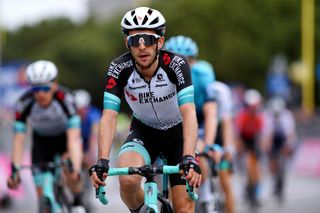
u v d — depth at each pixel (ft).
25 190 91.91
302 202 94.84
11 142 92.58
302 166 138.92
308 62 260.62
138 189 39.19
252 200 84.84
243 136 90.22
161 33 38.11
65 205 60.18
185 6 298.76
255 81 299.58
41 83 56.13
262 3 302.04
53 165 57.11
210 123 53.42
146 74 39.17
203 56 293.02
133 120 42.32
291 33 302.45
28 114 57.62
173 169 36.01
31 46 486.38
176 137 42.04
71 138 58.08
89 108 77.92
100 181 36.17
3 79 136.36
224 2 299.58
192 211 39.50
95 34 375.25
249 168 86.84
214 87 59.31
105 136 38.19
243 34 298.15
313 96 271.28
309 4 264.72
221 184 60.18
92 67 365.20
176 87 39.06
